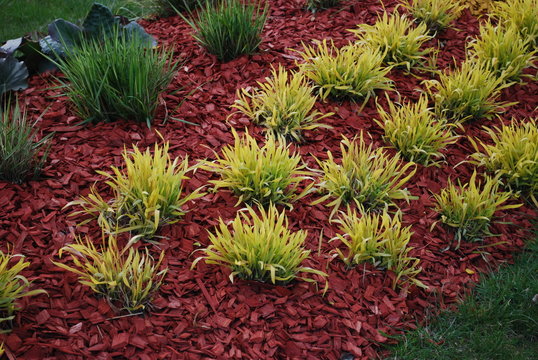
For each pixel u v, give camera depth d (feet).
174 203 10.67
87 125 12.55
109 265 9.24
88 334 8.80
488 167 13.02
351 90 13.71
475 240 11.65
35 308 8.95
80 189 11.07
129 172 10.41
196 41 15.67
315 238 10.94
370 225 10.55
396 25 15.52
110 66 12.39
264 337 9.25
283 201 11.42
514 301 10.57
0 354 7.86
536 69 15.98
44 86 13.93
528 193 12.81
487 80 14.74
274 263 9.81
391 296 10.31
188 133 12.64
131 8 19.54
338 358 9.29
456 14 16.87
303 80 14.37
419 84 14.85
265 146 11.46
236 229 9.89
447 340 9.84
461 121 13.84
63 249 9.41
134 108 12.55
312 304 9.89
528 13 16.51
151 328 9.05
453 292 10.64
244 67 14.62
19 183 11.01
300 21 16.76
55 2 20.27
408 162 12.99
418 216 11.87
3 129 11.08
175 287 9.70
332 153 12.73
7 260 8.73
